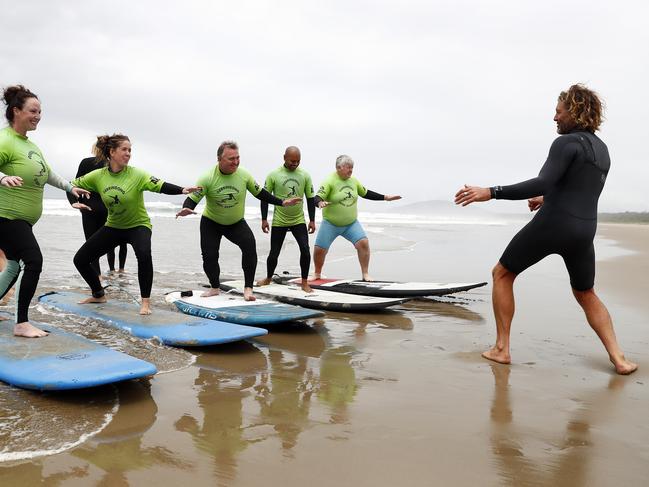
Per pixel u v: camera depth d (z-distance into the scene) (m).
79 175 7.29
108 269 9.37
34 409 3.17
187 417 3.12
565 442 2.88
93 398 3.38
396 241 17.58
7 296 6.09
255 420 3.09
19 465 2.50
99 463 2.54
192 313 5.81
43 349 3.84
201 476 2.44
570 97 4.16
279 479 2.43
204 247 6.50
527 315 6.12
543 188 3.89
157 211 35.53
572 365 4.30
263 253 12.66
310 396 3.51
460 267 10.73
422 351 4.68
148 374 3.43
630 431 3.04
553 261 12.07
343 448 2.76
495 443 2.85
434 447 2.79
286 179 7.38
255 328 4.84
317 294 6.99
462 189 3.90
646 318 5.96
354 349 4.73
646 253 14.45
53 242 12.33
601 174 4.11
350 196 8.23
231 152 6.16
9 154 4.27
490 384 3.81
